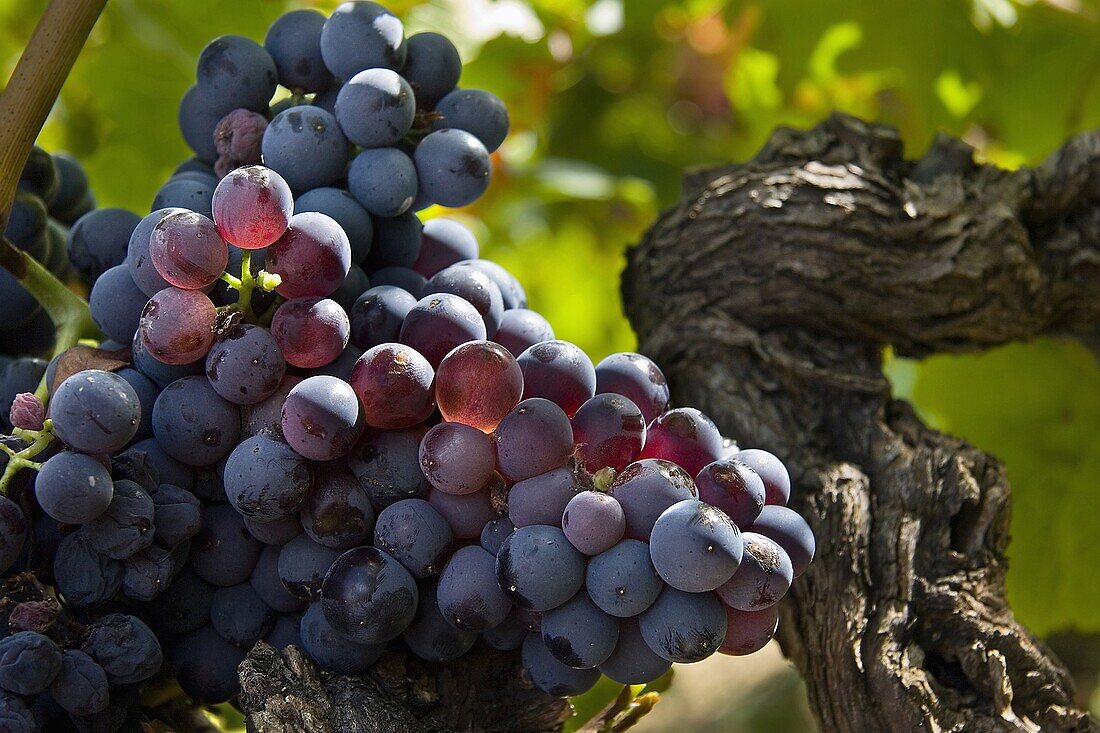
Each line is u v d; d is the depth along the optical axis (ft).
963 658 2.43
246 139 2.34
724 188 2.67
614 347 4.58
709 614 2.19
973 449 2.55
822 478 2.52
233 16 3.34
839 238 2.62
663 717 5.09
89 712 2.23
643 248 2.73
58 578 2.23
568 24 3.66
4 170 2.31
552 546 2.19
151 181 3.42
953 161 2.66
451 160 2.33
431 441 2.22
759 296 2.64
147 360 2.26
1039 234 2.68
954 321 2.64
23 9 3.60
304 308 2.24
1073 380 3.04
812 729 4.87
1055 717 2.43
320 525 2.25
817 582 2.47
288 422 2.21
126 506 2.22
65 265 2.50
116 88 3.36
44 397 2.29
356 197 2.32
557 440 2.22
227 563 2.28
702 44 4.07
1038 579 3.03
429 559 2.24
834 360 2.64
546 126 4.16
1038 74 3.25
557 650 2.22
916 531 2.49
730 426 2.59
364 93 2.30
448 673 2.37
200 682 2.32
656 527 2.18
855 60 3.24
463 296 2.30
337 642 2.28
